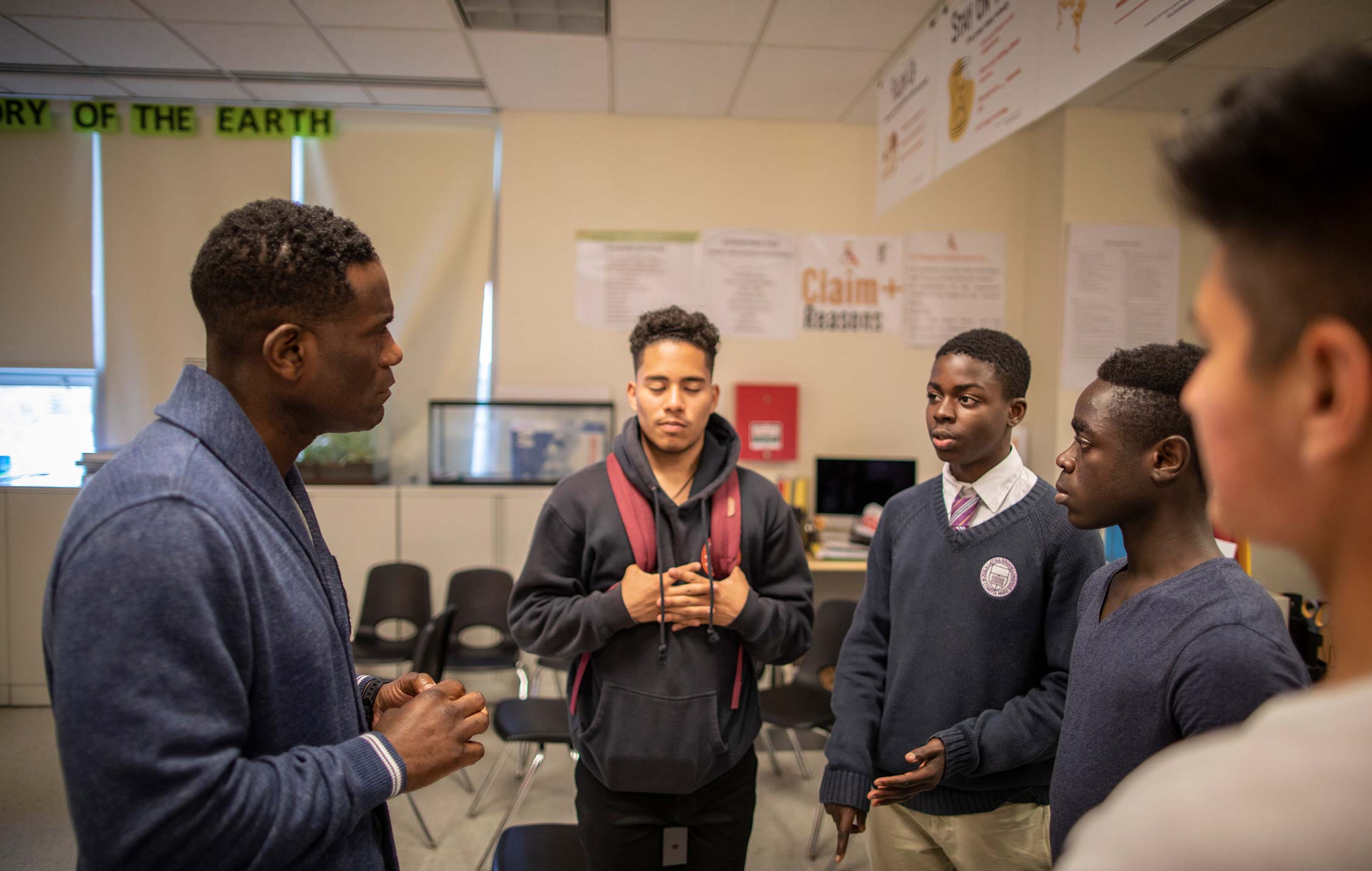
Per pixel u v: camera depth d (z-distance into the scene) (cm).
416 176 370
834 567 326
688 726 125
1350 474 27
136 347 361
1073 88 153
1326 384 27
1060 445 344
